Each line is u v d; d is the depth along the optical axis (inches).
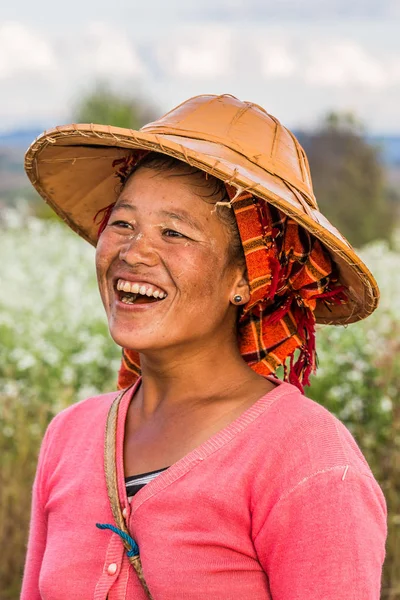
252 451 64.6
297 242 71.5
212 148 69.0
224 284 70.2
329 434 64.6
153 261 68.1
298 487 61.8
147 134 64.3
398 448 201.8
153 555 64.7
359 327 267.1
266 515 62.7
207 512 64.0
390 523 164.1
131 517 67.1
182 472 65.6
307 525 60.6
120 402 76.1
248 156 69.8
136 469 70.3
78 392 256.8
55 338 288.5
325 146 877.8
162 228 68.0
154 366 72.0
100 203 86.8
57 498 73.3
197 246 68.1
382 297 319.3
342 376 245.6
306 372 78.0
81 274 409.4
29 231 528.4
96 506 70.3
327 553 59.3
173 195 68.1
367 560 59.3
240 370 72.6
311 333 77.5
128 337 68.7
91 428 76.5
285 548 61.2
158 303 68.7
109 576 66.9
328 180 868.6
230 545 63.2
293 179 71.5
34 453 200.1
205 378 71.4
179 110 73.9
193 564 63.6
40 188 84.6
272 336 77.5
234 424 66.6
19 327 293.1
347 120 874.1
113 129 65.6
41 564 77.2
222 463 65.0
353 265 68.9
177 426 70.3
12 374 260.8
